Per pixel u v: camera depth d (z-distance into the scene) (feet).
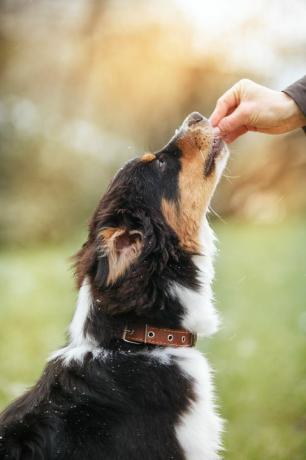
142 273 11.19
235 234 44.27
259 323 24.93
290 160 46.73
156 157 12.99
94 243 11.52
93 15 55.98
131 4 55.01
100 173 55.88
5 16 57.41
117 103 59.11
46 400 10.82
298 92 12.94
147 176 12.64
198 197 13.12
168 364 11.14
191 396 11.12
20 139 54.49
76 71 58.75
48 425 10.40
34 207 52.65
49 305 31.63
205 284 12.14
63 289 34.73
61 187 54.34
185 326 11.63
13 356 24.08
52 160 54.65
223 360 21.44
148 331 11.29
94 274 11.26
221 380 19.83
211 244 12.94
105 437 10.28
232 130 13.42
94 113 60.75
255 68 49.75
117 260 10.93
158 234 11.78
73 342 11.55
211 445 11.25
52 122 57.57
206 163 13.34
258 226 47.26
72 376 10.96
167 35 53.83
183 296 11.61
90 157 55.98
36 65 58.90
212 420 11.45
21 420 10.62
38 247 51.34
